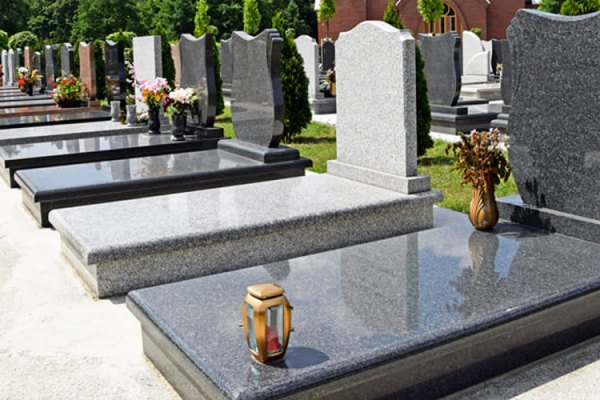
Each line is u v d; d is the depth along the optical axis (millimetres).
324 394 3639
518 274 4914
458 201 8719
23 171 9109
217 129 11148
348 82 7801
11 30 62156
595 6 14141
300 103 13727
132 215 6695
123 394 4277
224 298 4672
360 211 6797
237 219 6457
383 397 3873
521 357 4477
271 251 6516
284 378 3564
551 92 5812
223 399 3504
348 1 42125
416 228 7262
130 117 12820
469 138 5973
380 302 4492
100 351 4875
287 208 6789
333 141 13844
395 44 6961
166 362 4375
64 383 4426
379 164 7531
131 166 9312
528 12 5922
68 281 6301
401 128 7117
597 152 5508
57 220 6660
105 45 16781
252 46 9578
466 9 42062
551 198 5969
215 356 3824
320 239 6746
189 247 6082
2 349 4930
